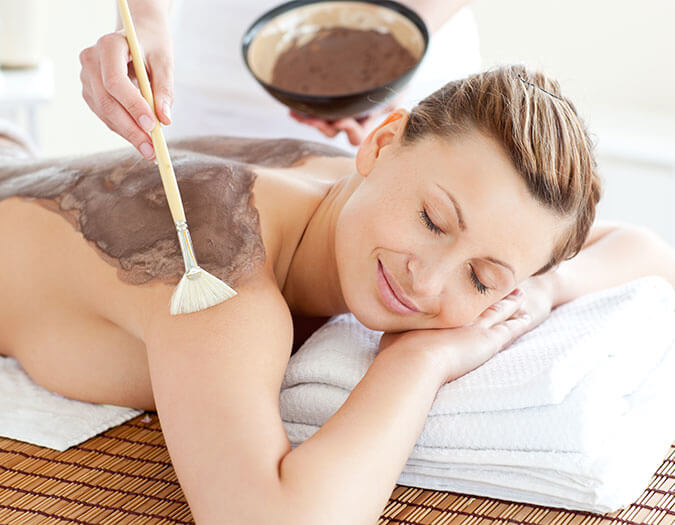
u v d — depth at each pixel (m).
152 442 1.13
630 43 2.85
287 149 1.39
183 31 1.93
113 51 1.01
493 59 2.98
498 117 1.00
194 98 1.93
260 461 0.88
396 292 1.04
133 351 1.14
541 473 0.98
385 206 1.03
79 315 1.15
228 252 1.04
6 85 2.41
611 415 1.01
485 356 1.09
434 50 1.94
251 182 1.16
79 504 0.99
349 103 1.40
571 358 1.02
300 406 1.07
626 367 1.08
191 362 0.93
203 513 0.88
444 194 1.00
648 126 2.77
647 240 1.46
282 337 0.99
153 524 0.96
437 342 1.05
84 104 3.16
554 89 1.12
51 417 1.15
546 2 2.90
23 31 2.55
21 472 1.05
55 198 1.20
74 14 3.06
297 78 1.49
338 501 0.86
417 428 0.96
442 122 1.04
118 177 1.19
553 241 1.05
